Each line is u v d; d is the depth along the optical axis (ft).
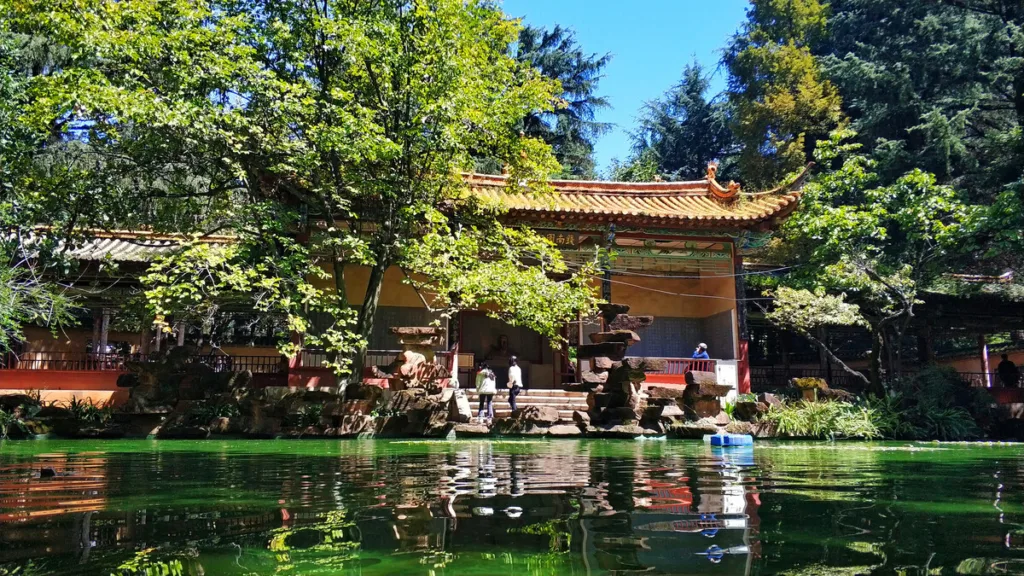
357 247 44.73
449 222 53.31
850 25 113.39
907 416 51.31
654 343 70.85
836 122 102.37
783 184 64.23
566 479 14.83
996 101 95.91
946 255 68.90
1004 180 82.23
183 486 13.51
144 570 6.23
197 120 39.47
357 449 28.96
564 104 51.26
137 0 39.42
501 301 46.83
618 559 6.53
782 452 27.43
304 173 45.09
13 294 36.68
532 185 53.67
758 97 110.63
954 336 83.66
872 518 9.16
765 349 81.10
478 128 48.03
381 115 46.75
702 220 61.16
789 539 7.57
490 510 9.93
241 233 44.50
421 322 64.28
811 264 66.64
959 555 6.69
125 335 68.69
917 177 62.23
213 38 40.81
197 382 43.75
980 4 92.12
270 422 41.81
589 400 46.50
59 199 43.57
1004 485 13.75
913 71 98.27
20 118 39.06
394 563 6.40
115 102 36.70
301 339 54.44
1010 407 56.59
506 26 51.01
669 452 26.58
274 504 10.75
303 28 44.88
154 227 49.98
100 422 42.39
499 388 69.21
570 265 64.13
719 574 5.94
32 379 52.29
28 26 42.14
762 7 113.39
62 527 8.61
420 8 43.39
